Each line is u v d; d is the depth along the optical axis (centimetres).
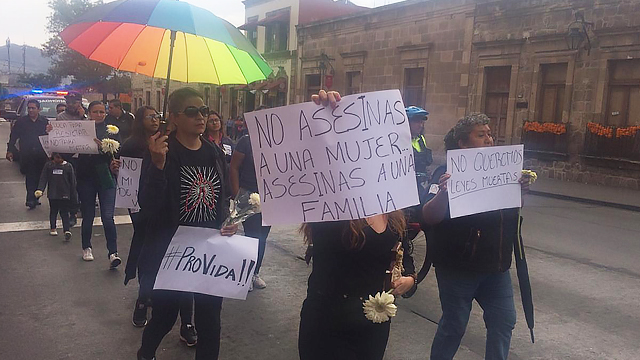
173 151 300
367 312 223
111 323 426
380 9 2322
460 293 307
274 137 235
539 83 1708
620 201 1244
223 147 632
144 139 459
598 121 1551
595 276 611
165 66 411
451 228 305
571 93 1614
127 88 4738
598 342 423
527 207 1162
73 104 792
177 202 300
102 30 396
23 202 962
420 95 2195
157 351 380
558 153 1636
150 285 306
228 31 354
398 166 238
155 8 332
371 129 235
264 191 236
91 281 528
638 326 461
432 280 574
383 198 235
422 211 309
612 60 1520
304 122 234
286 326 435
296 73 2978
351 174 233
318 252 235
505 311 310
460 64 1973
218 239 295
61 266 574
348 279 229
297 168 234
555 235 847
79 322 426
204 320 299
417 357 388
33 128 894
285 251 679
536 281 585
